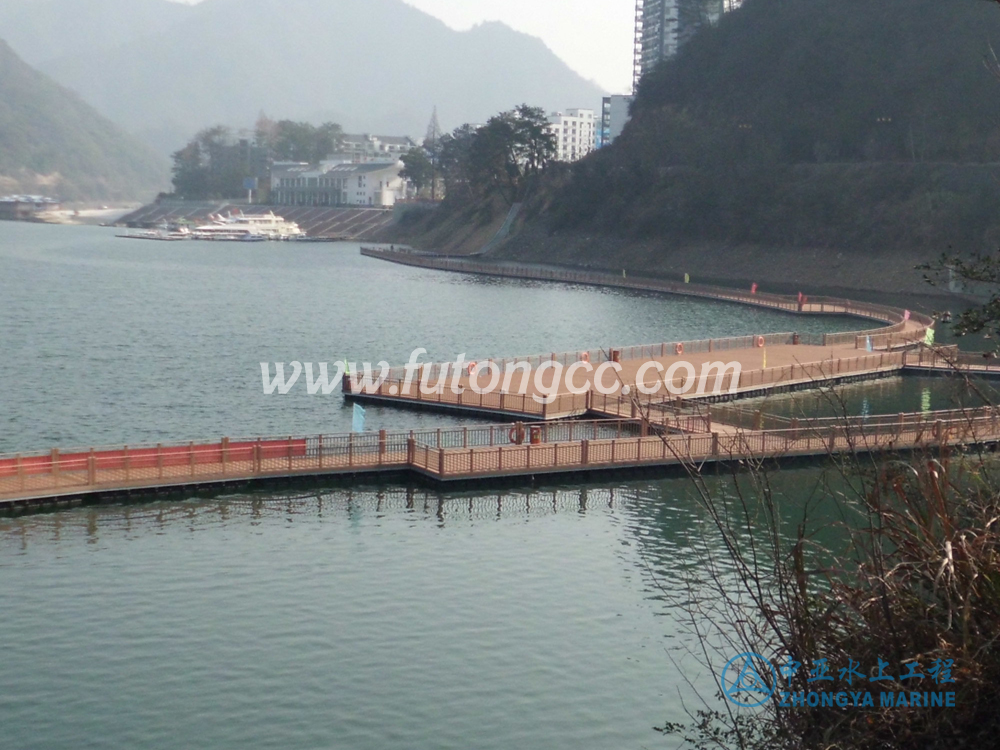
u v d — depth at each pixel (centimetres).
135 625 3841
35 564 4419
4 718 3172
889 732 1783
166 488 5394
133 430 7294
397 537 4909
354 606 4066
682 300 17250
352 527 5044
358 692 3381
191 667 3522
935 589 1653
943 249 18512
